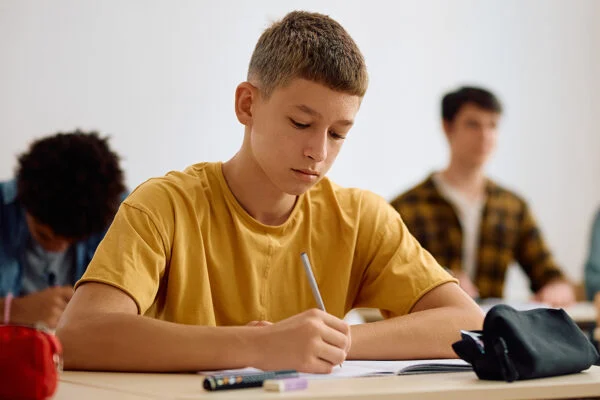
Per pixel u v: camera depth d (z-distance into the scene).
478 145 3.85
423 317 1.42
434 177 3.96
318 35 1.37
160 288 1.47
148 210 1.44
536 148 4.90
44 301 2.48
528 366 1.14
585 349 1.23
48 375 0.97
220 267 1.51
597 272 3.96
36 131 3.74
